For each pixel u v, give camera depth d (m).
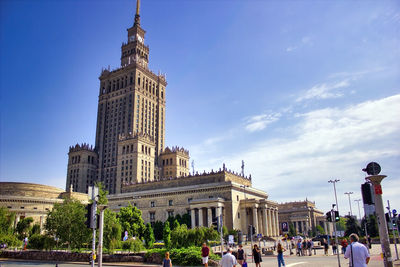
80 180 195.62
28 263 51.59
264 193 145.00
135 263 48.19
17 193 144.00
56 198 150.50
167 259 26.55
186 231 62.47
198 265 42.50
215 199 112.00
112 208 140.75
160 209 129.88
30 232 111.06
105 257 51.28
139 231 93.00
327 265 37.00
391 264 20.92
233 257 24.39
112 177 198.38
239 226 117.94
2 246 74.25
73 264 49.28
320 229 180.00
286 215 199.62
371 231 119.81
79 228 55.81
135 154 180.50
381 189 22.11
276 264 40.72
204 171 134.62
